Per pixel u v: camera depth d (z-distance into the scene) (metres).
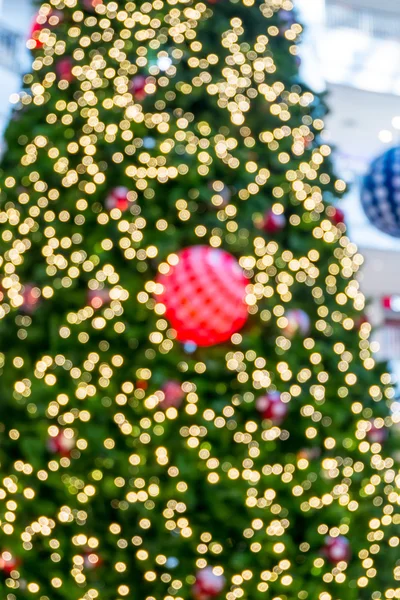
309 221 8.60
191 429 8.20
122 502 8.22
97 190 8.50
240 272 8.17
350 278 8.73
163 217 8.43
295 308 8.47
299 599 8.29
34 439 8.30
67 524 8.34
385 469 8.55
